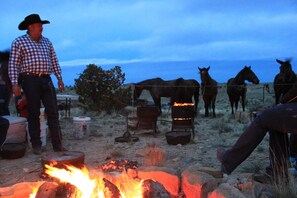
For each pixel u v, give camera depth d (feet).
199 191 12.03
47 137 25.85
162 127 32.78
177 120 25.36
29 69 20.34
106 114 44.37
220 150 14.69
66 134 28.07
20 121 22.49
